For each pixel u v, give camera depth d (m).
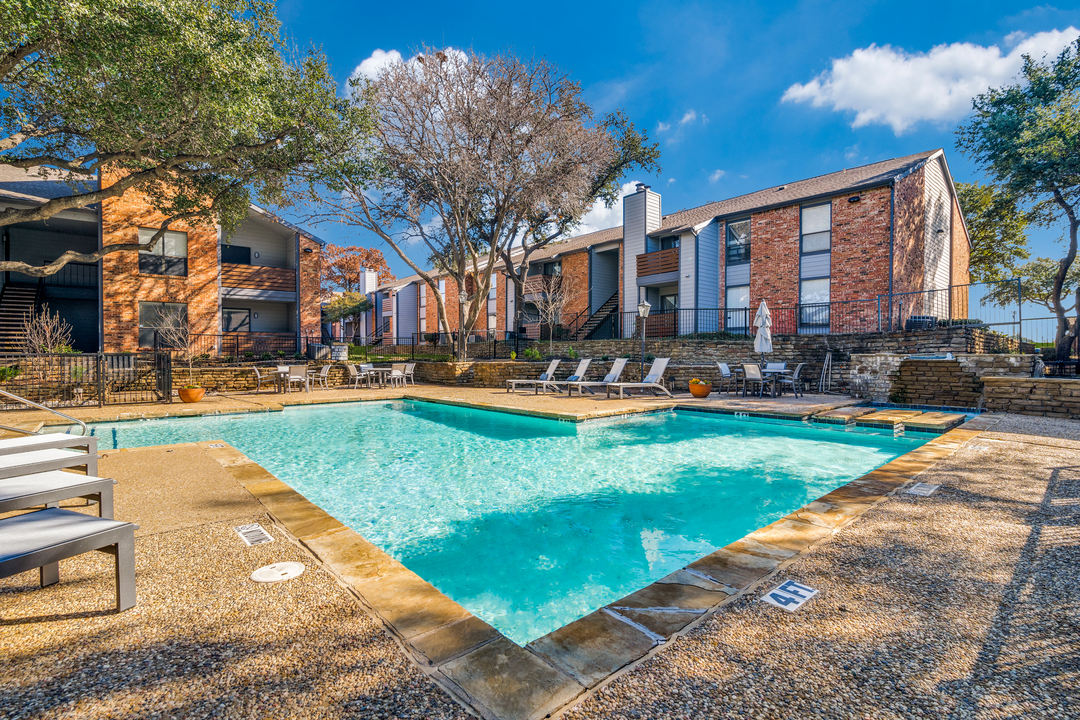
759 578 2.47
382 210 17.75
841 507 3.59
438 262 20.81
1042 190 15.59
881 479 4.34
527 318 24.98
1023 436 6.31
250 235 20.69
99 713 1.53
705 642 1.92
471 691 1.64
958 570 2.54
